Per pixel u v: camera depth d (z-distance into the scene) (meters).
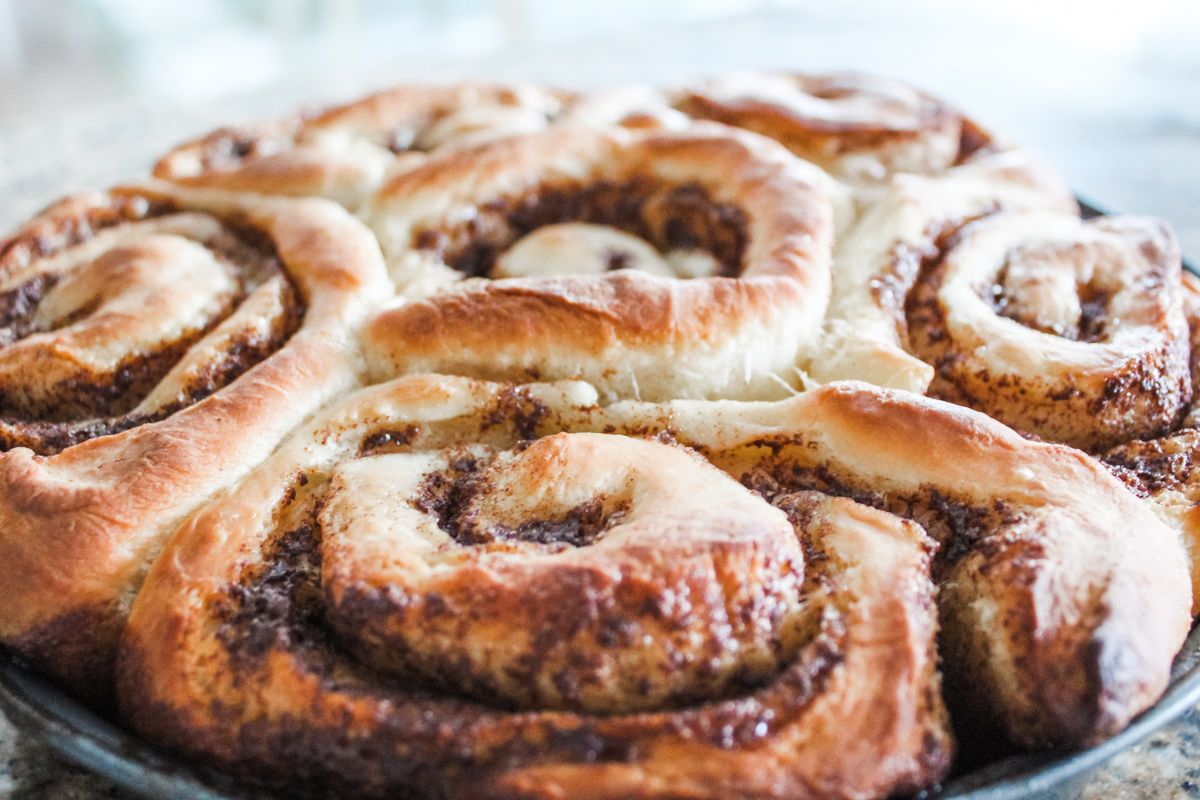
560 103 0.46
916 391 0.33
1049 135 0.57
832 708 0.27
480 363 0.33
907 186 0.38
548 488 0.30
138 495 0.31
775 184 0.38
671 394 0.33
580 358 0.33
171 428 0.32
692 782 0.27
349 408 0.32
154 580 0.30
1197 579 0.31
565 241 0.37
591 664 0.28
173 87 1.04
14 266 0.38
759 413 0.32
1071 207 0.40
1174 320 0.35
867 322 0.35
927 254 0.37
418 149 0.44
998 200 0.39
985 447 0.31
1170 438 0.33
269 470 0.31
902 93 0.44
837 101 0.43
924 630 0.28
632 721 0.27
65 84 1.06
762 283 0.34
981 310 0.35
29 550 0.30
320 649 0.29
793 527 0.30
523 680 0.28
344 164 0.40
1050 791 0.28
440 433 0.33
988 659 0.29
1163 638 0.29
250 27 1.12
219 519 0.30
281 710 0.28
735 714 0.27
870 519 0.30
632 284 0.34
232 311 0.36
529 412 0.33
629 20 1.08
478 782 0.27
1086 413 0.33
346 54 1.04
